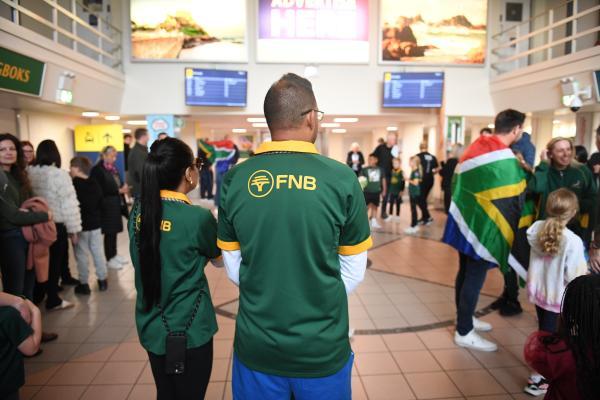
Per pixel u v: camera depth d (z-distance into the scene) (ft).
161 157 4.69
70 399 7.32
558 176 9.23
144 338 4.85
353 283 4.00
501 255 8.68
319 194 3.59
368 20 27.02
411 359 8.76
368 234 3.92
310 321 3.68
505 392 7.55
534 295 7.79
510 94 25.64
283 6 26.55
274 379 3.79
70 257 17.34
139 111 26.76
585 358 2.99
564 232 7.29
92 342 9.53
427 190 24.62
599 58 18.39
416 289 13.30
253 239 3.66
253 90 27.22
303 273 3.63
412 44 27.53
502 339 9.66
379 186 23.77
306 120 3.89
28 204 8.95
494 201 8.60
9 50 14.17
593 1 26.68
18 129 20.29
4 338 4.11
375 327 10.37
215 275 14.94
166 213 4.71
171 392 4.99
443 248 18.95
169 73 26.71
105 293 12.80
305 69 25.46
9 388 4.15
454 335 9.88
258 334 3.74
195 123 33.17
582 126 24.79
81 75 19.88
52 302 11.38
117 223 15.20
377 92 27.94
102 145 24.56
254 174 3.74
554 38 29.43
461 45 27.73
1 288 10.78
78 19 20.01
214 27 26.53
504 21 29.66
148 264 4.62
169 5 26.23
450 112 28.02
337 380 3.82
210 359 5.06
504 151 8.61
